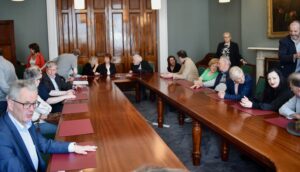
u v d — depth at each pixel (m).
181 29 7.94
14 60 6.77
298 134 2.04
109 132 2.24
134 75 6.14
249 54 6.41
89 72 6.35
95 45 7.64
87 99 3.59
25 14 7.10
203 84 4.60
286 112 2.48
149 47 7.89
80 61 7.60
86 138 2.11
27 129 1.84
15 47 6.89
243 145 1.94
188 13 7.93
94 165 1.65
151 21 7.84
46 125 3.10
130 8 7.71
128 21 7.73
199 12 7.98
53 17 7.18
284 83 2.80
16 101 1.74
